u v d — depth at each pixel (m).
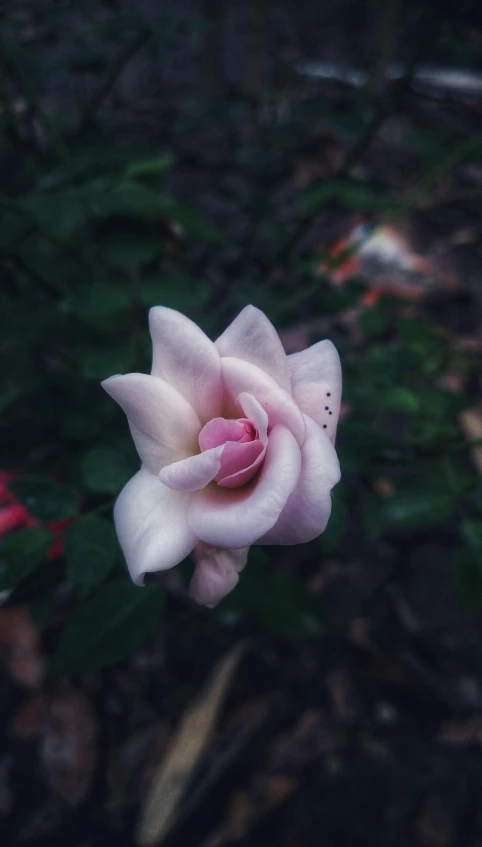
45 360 0.35
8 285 0.31
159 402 0.17
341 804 0.33
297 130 0.37
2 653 0.36
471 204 0.55
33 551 0.19
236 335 0.17
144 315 0.28
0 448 0.31
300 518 0.16
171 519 0.17
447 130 0.32
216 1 0.56
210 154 0.56
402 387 0.26
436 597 0.39
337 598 0.39
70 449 0.31
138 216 0.25
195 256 0.45
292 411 0.16
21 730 0.35
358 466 0.27
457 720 0.36
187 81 0.65
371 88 0.47
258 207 0.39
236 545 0.15
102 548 0.19
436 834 0.32
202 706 0.35
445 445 0.26
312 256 0.34
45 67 0.33
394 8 0.48
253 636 0.37
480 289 0.51
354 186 0.30
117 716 0.35
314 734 0.35
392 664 0.37
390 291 0.38
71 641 0.19
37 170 0.31
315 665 0.37
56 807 0.33
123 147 0.29
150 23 0.33
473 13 0.36
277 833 0.32
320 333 0.35
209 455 0.15
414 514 0.23
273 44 0.72
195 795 0.33
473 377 0.43
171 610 0.38
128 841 0.32
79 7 0.32
